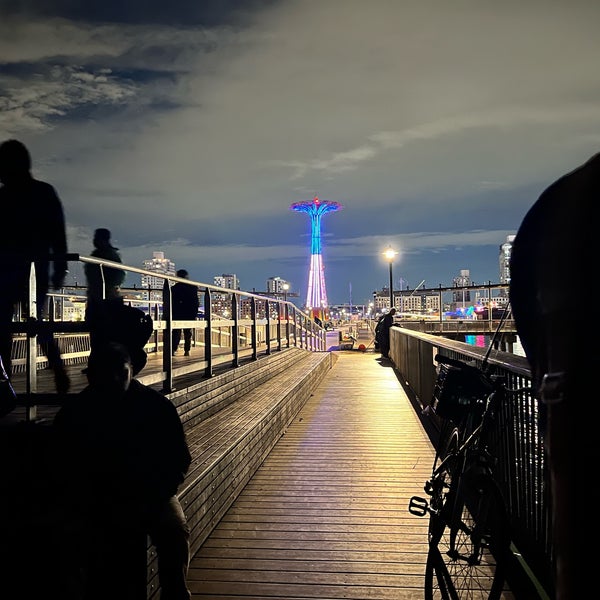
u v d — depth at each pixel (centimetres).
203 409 646
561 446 135
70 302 951
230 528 457
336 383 1402
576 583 131
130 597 304
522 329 160
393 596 347
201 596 348
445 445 398
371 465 650
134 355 312
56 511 283
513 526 378
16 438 346
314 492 551
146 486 277
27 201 434
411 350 1188
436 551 298
